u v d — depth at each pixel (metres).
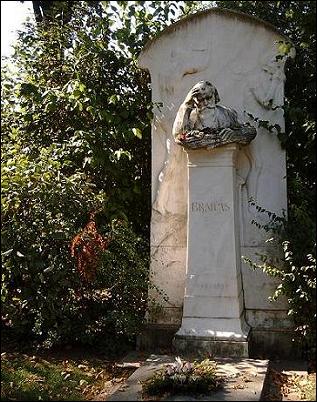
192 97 6.14
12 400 4.74
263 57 6.46
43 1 9.53
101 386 5.16
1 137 8.18
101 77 7.86
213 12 6.61
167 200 6.57
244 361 5.52
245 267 6.27
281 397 4.77
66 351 6.23
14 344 6.44
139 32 8.06
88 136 7.19
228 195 6.04
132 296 6.49
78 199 6.56
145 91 8.05
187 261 6.10
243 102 6.47
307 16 7.03
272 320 6.15
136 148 7.88
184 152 6.55
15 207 6.28
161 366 5.36
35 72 8.32
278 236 6.13
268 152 6.32
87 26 8.59
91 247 6.02
